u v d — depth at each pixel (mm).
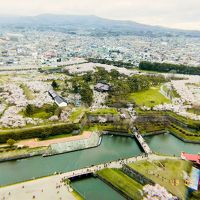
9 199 196625
